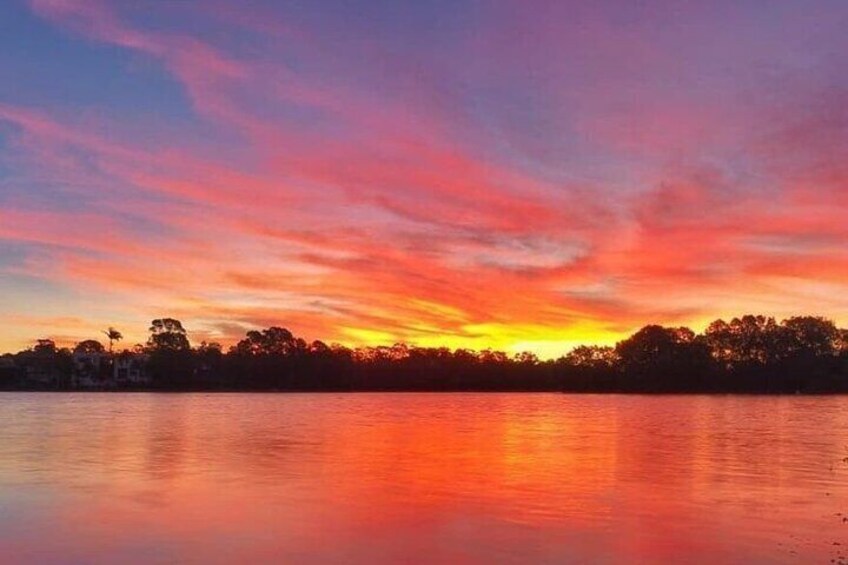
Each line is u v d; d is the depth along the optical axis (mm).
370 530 19000
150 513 20953
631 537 18297
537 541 17953
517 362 194375
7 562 16328
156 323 180000
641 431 51500
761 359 165000
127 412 78125
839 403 108688
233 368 179750
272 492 24219
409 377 190000
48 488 24891
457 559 16578
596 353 184750
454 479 27203
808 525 19453
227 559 16531
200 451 36688
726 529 19062
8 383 176625
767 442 42594
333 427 55344
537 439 44719
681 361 167875
